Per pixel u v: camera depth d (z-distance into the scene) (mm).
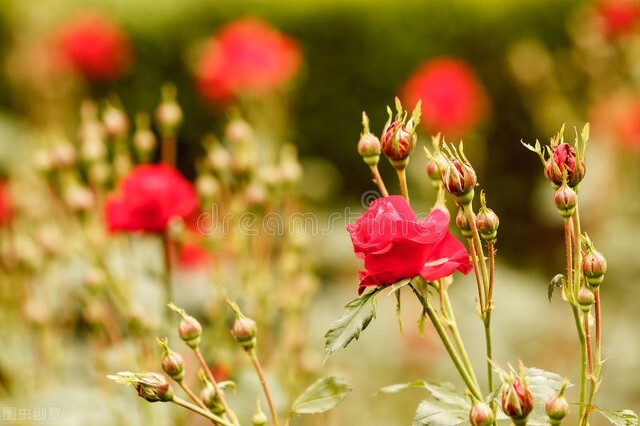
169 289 2559
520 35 6703
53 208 3607
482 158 6195
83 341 3473
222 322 2496
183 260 3082
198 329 1548
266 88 4992
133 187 2508
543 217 5707
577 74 5750
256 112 5035
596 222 4789
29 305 2873
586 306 1419
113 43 6012
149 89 7121
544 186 5348
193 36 7090
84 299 2584
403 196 1530
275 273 2908
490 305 1460
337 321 1388
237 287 2760
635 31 4992
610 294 4535
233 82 4879
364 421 3953
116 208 2531
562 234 6598
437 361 4219
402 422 3980
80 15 6547
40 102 6473
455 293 4555
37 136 5660
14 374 3008
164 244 2551
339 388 1603
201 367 1645
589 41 5176
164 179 2521
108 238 2750
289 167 2648
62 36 6039
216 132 7180
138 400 2404
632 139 4656
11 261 3184
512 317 4379
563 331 4516
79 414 2418
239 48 4848
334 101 7109
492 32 6770
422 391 4188
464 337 4262
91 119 2781
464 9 6781
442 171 1456
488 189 6855
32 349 3080
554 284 1441
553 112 5520
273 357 2576
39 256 2947
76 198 2619
